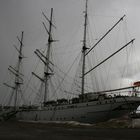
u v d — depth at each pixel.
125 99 48.25
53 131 26.20
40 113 66.75
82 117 53.75
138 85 47.94
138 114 45.53
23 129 29.98
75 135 21.33
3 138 19.19
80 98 58.16
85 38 72.44
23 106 81.19
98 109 51.50
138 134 21.62
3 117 80.69
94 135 21.11
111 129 28.59
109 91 52.44
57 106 61.19
